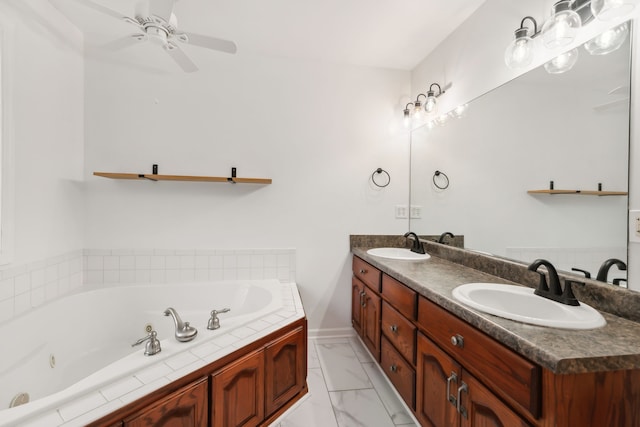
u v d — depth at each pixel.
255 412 1.26
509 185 1.55
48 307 1.59
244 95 2.27
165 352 1.12
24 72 1.55
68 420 0.81
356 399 1.70
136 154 2.12
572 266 1.21
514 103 1.52
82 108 2.03
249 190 2.30
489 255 1.66
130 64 2.09
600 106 1.11
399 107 2.53
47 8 1.70
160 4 1.26
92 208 2.08
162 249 2.18
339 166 2.44
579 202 1.18
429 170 2.30
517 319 0.92
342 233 2.46
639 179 0.98
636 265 0.99
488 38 1.71
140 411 0.90
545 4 1.35
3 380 1.26
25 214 1.57
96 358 1.75
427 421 1.29
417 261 1.93
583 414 0.73
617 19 1.06
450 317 1.14
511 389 0.84
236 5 1.74
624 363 0.73
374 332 1.95
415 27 1.98
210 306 2.12
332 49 2.23
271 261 2.33
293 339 1.48
